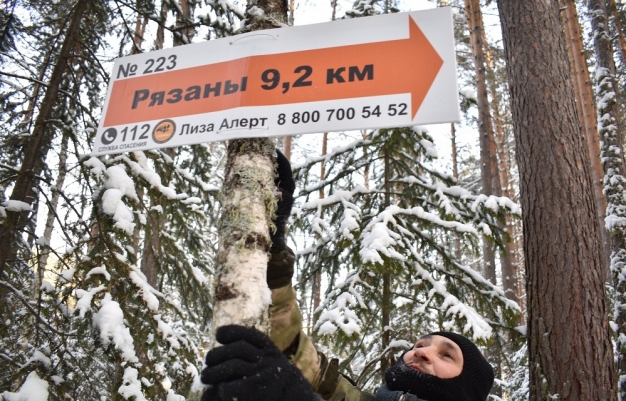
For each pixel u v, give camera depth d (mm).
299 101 1395
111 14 4445
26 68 4082
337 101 1365
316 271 5086
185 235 4957
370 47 1403
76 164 3670
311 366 1541
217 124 1434
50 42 4578
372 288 4625
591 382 3188
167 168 4434
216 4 4668
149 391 2922
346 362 4383
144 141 1504
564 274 3445
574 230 3523
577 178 3662
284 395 906
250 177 1339
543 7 4105
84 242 3346
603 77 6742
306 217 5172
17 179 3568
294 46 1464
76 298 3127
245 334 976
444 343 1555
